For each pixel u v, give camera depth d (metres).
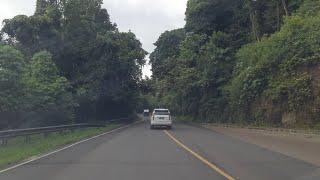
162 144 26.39
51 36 52.50
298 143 26.33
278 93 39.34
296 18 41.81
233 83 50.12
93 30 59.50
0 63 34.44
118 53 61.12
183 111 79.62
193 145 25.50
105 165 17.08
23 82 35.91
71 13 55.78
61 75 53.97
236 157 19.36
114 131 42.28
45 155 20.94
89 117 59.25
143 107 129.88
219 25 65.62
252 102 45.69
